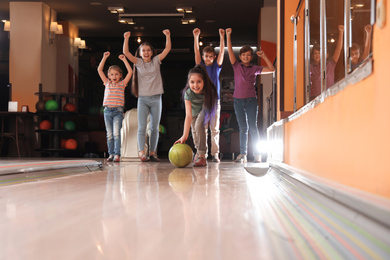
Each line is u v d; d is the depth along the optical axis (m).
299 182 1.27
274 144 2.84
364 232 0.55
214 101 3.74
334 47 1.47
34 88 9.54
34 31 9.58
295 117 1.91
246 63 5.07
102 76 5.82
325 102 1.22
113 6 9.91
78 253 0.58
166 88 14.69
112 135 5.82
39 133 9.01
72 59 11.30
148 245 0.63
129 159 6.32
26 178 2.04
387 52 0.69
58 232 0.74
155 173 2.74
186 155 3.59
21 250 0.60
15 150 8.95
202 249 0.61
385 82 0.70
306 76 2.36
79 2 9.72
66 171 2.57
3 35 11.62
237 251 0.59
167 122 12.45
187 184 1.83
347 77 0.96
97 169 3.18
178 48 13.45
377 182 0.74
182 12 10.31
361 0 0.93
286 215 0.92
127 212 0.99
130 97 12.11
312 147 1.44
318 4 1.93
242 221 0.85
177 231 0.75
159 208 1.06
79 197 1.33
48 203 1.17
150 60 5.32
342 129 1.01
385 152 0.70
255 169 3.10
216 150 5.03
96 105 14.51
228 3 9.66
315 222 0.75
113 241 0.66
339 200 0.76
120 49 13.77
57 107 8.70
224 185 1.77
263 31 9.87
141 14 10.33
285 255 0.57
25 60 9.58
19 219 0.89
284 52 3.08
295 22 2.84
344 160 0.98
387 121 0.69
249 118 5.12
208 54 4.55
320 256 0.55
